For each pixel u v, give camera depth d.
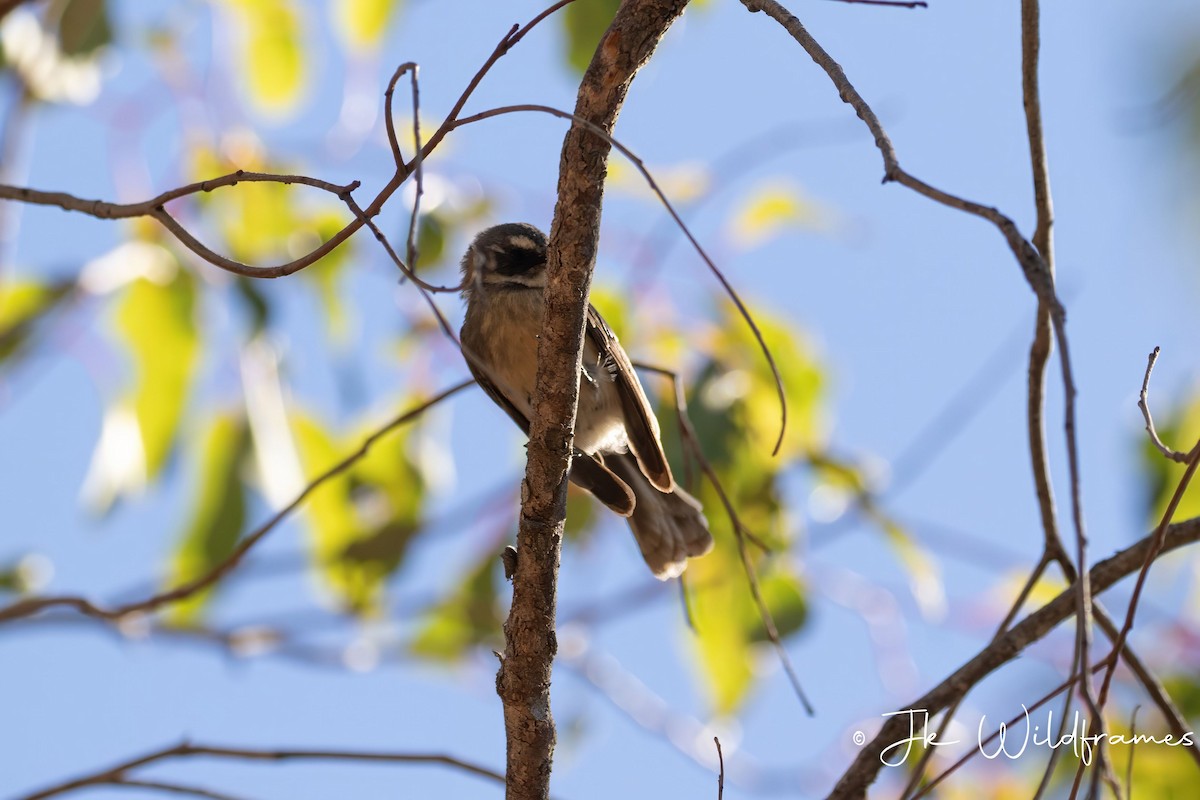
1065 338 3.98
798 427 9.79
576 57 9.23
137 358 9.70
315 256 5.59
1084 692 4.14
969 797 8.05
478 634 11.01
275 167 9.91
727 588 9.52
